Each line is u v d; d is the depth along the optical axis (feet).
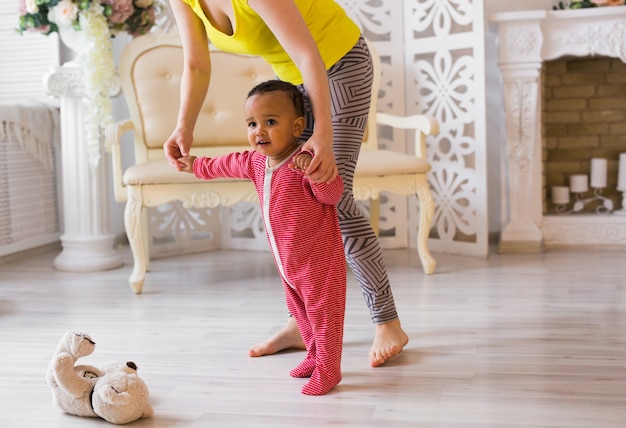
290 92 5.90
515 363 6.73
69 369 5.65
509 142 12.68
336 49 6.39
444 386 6.17
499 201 13.97
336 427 5.36
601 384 6.12
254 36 6.01
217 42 6.25
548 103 14.05
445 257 12.51
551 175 14.11
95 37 11.41
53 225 14.15
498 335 7.67
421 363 6.81
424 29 12.74
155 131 11.59
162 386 6.35
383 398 5.93
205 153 11.80
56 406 5.81
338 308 5.99
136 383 5.61
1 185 12.55
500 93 13.82
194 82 6.45
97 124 11.66
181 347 7.51
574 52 12.40
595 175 13.43
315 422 5.47
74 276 11.59
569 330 7.79
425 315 8.59
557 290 9.73
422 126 10.99
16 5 13.76
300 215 5.86
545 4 13.47
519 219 12.85
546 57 12.49
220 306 9.30
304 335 6.35
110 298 9.93
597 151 13.96
